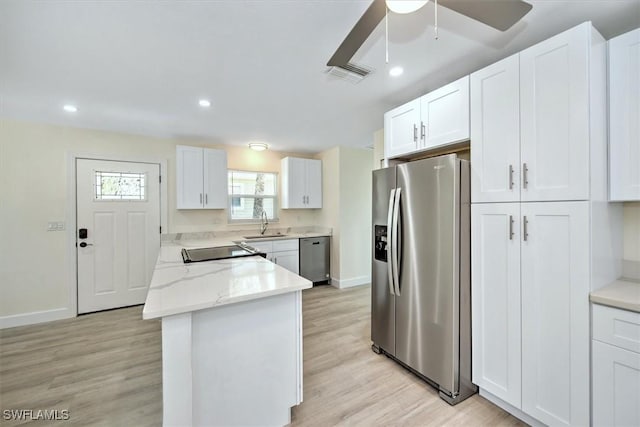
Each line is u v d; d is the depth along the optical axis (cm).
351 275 455
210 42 164
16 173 300
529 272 153
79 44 163
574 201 136
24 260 304
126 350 249
